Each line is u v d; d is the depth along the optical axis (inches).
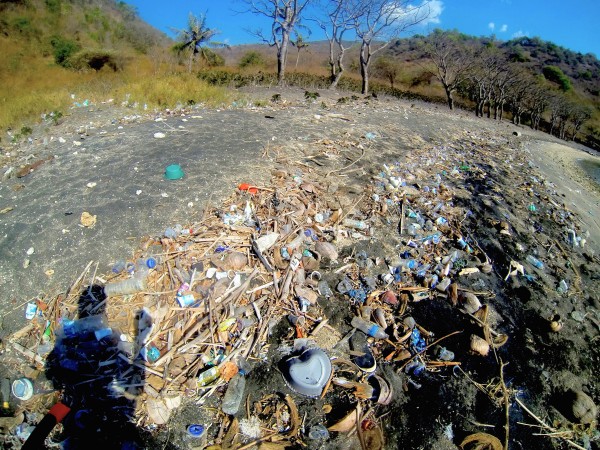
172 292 137.6
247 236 164.9
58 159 221.6
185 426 107.9
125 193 181.9
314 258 165.3
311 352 123.7
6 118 343.6
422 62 1755.7
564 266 209.9
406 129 398.3
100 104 385.4
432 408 122.0
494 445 113.7
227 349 124.9
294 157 247.8
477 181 291.0
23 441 104.0
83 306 131.1
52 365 118.0
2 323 127.3
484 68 1146.0
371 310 147.6
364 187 229.1
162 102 387.9
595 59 2615.7
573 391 133.7
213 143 251.0
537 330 159.9
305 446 106.7
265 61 1252.5
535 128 1300.4
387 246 184.5
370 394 120.0
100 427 106.1
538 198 293.3
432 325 149.9
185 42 841.5
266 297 142.4
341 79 1021.8
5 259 145.6
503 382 132.8
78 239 154.6
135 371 116.5
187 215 173.2
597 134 1515.7
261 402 115.4
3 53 710.5
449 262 182.9
